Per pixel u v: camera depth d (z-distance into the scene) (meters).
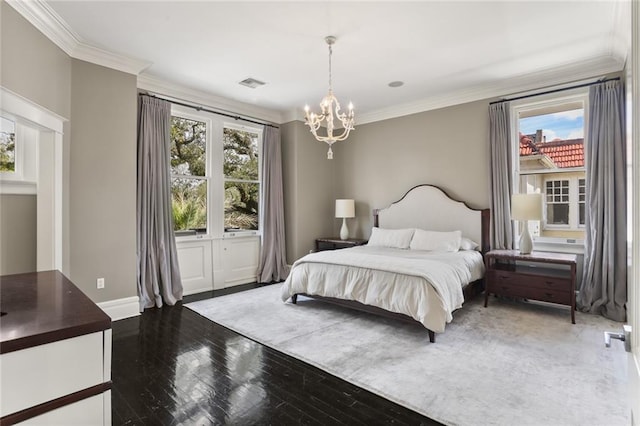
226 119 5.21
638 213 0.79
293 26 3.04
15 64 2.55
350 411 2.02
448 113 5.01
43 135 2.91
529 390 2.19
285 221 5.93
